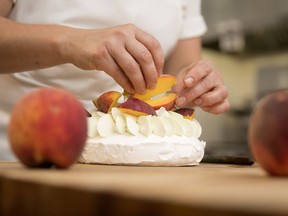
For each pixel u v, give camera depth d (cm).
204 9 271
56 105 51
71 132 52
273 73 301
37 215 38
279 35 271
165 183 39
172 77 84
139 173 54
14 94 110
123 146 76
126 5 112
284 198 29
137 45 77
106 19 111
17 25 86
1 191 43
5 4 106
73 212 35
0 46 85
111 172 54
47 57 83
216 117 296
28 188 39
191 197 29
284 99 49
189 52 130
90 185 35
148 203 29
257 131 50
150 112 79
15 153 53
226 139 303
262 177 49
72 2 108
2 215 43
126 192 31
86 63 78
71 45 79
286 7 241
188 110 87
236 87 317
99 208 32
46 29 84
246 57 315
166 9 118
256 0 250
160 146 77
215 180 44
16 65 87
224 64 315
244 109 307
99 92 113
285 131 47
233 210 26
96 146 77
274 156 48
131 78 78
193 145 81
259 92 307
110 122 78
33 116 51
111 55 77
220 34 278
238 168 75
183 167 77
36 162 53
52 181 39
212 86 97
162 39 119
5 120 108
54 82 110
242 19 260
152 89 81
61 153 52
